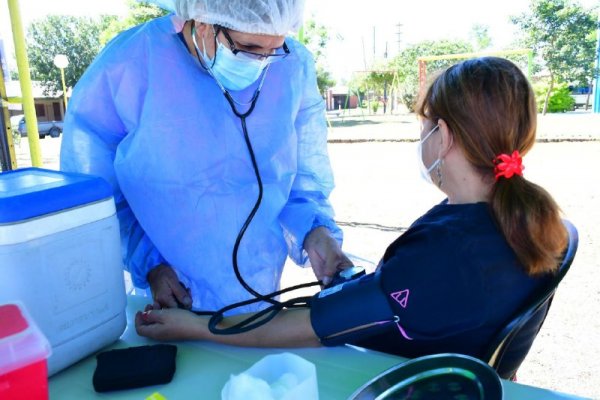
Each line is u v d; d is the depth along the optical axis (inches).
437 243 34.5
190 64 50.1
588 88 780.6
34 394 26.7
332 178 62.9
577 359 96.7
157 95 48.5
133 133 49.5
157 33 49.7
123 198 52.7
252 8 42.7
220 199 52.3
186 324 40.1
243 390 27.4
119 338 40.9
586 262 140.9
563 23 696.4
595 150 332.8
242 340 39.1
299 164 60.9
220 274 55.5
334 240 54.9
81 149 49.9
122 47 48.9
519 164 35.5
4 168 96.5
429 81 40.1
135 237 54.1
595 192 218.8
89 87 48.4
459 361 32.4
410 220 195.8
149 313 42.3
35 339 26.6
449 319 34.5
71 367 36.8
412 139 443.8
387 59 1093.8
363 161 343.3
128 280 60.3
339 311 36.7
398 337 39.5
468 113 35.5
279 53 49.3
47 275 33.2
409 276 34.6
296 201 59.9
